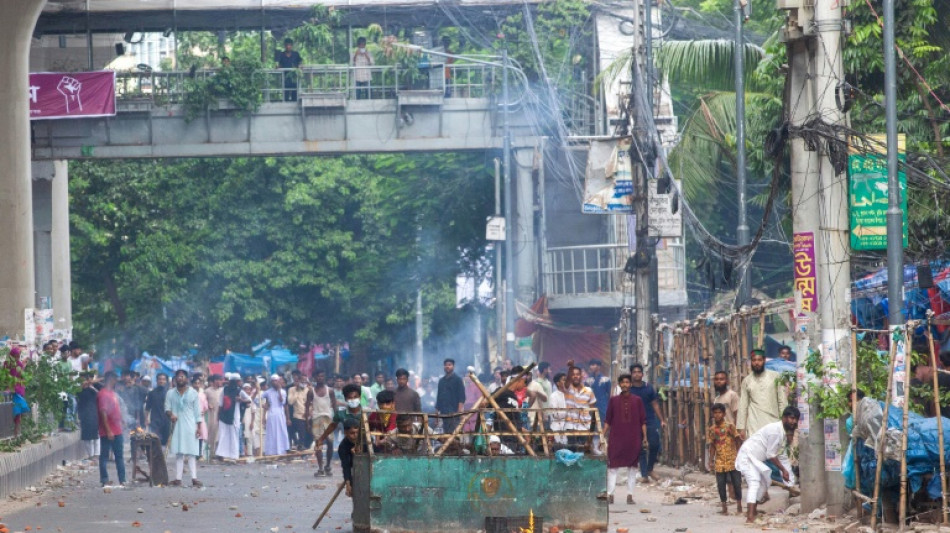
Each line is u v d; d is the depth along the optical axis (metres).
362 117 92.56
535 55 93.75
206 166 113.00
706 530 33.69
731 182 81.00
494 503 31.94
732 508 39.03
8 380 51.06
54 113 90.12
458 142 92.88
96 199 113.06
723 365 49.09
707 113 63.06
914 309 46.19
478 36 99.31
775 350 75.88
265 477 57.78
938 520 30.77
